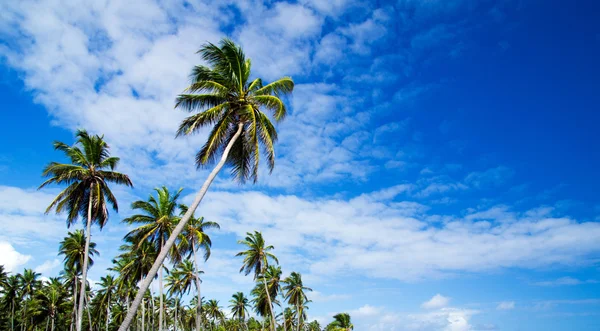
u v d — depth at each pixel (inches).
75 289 2303.2
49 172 1023.0
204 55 699.4
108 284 2549.2
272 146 703.1
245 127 738.8
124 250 1745.8
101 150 1115.9
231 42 711.7
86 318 2992.1
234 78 725.9
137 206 1334.9
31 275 2630.4
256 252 1892.2
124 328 516.7
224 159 685.3
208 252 1625.2
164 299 3147.1
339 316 2898.6
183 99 718.5
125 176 1117.1
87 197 1109.7
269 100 722.2
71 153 1082.1
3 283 2466.8
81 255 1931.6
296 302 2438.5
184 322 3651.6
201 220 1610.5
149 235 1337.4
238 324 4025.6
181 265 2023.9
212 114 698.2
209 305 3484.3
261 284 2400.3
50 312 2578.7
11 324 2699.3
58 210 1051.9
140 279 1752.0
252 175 713.6
